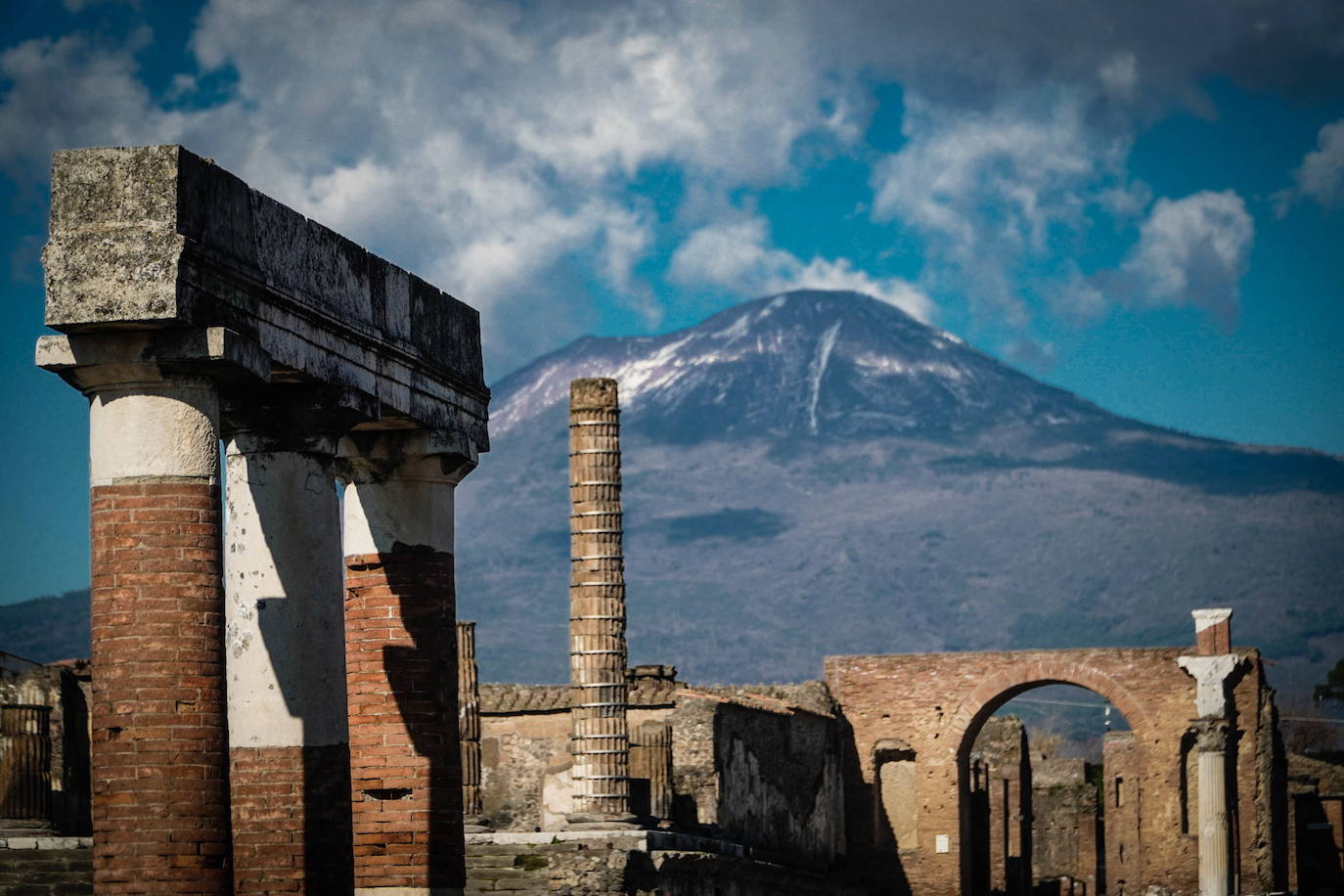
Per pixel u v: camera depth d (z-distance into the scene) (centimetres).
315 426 2614
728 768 6400
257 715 2556
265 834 2542
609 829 5019
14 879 3453
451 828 2966
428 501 3006
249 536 2588
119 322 2292
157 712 2294
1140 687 7788
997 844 8575
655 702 6344
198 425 2344
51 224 2333
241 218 2459
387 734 2961
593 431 5422
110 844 2289
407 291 2920
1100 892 9906
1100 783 10350
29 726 4575
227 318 2398
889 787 7894
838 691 7931
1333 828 8738
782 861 6694
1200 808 7575
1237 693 7788
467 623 5162
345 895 2570
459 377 3066
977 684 7862
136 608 2306
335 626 2605
